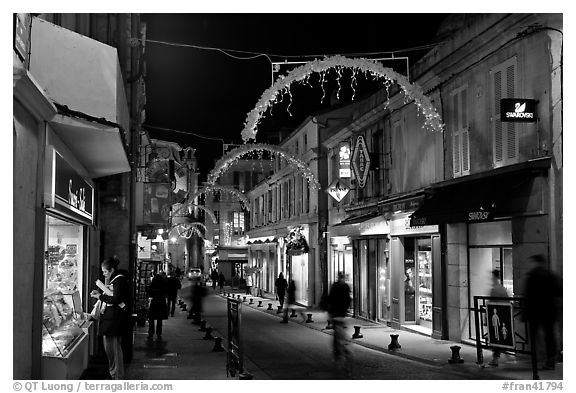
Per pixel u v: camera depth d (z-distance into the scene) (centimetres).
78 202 1024
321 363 1367
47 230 898
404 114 2005
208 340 1780
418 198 1788
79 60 912
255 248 4891
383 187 2200
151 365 1284
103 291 970
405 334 1839
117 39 1602
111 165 1250
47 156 768
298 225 3381
